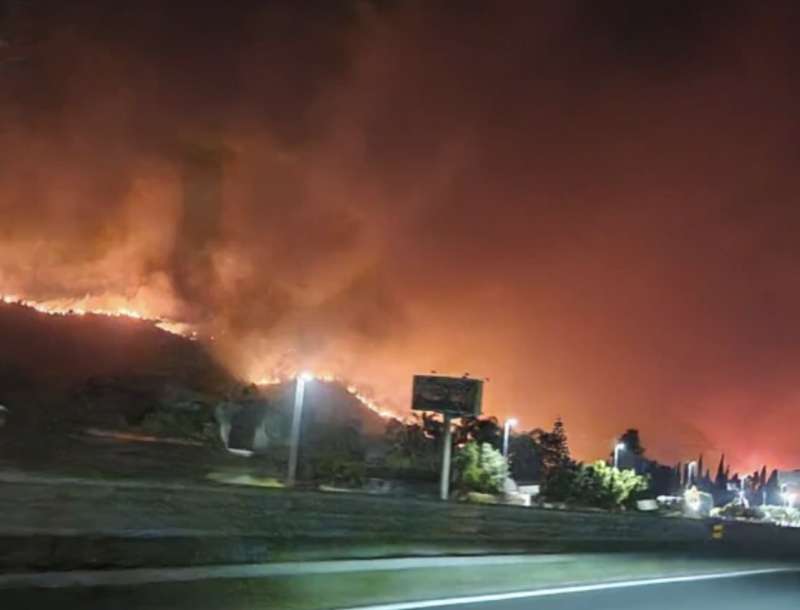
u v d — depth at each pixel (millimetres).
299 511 22594
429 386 54000
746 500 134125
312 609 15477
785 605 20609
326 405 86062
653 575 27703
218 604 14984
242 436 65750
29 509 16469
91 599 13938
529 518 31719
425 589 19109
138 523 18484
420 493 55406
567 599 19438
